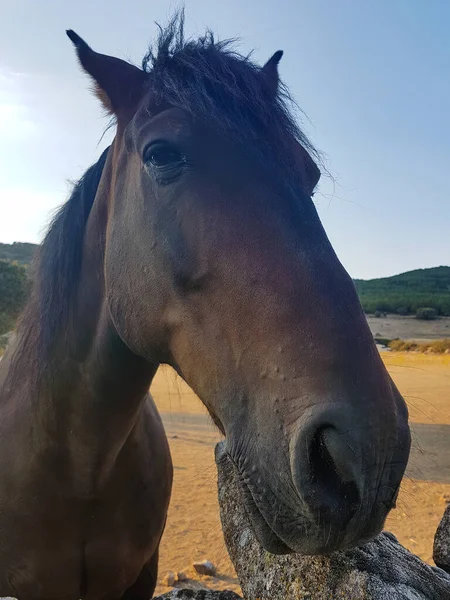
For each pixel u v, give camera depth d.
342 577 0.55
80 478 0.78
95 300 0.73
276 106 0.58
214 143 0.54
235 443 0.47
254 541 0.69
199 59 0.59
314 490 0.40
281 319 0.45
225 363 0.49
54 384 0.76
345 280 0.48
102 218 0.74
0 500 0.81
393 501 0.41
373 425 0.40
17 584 0.83
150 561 1.00
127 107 0.70
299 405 0.42
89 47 0.70
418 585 0.55
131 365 0.73
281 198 0.51
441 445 3.14
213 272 0.51
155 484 0.93
